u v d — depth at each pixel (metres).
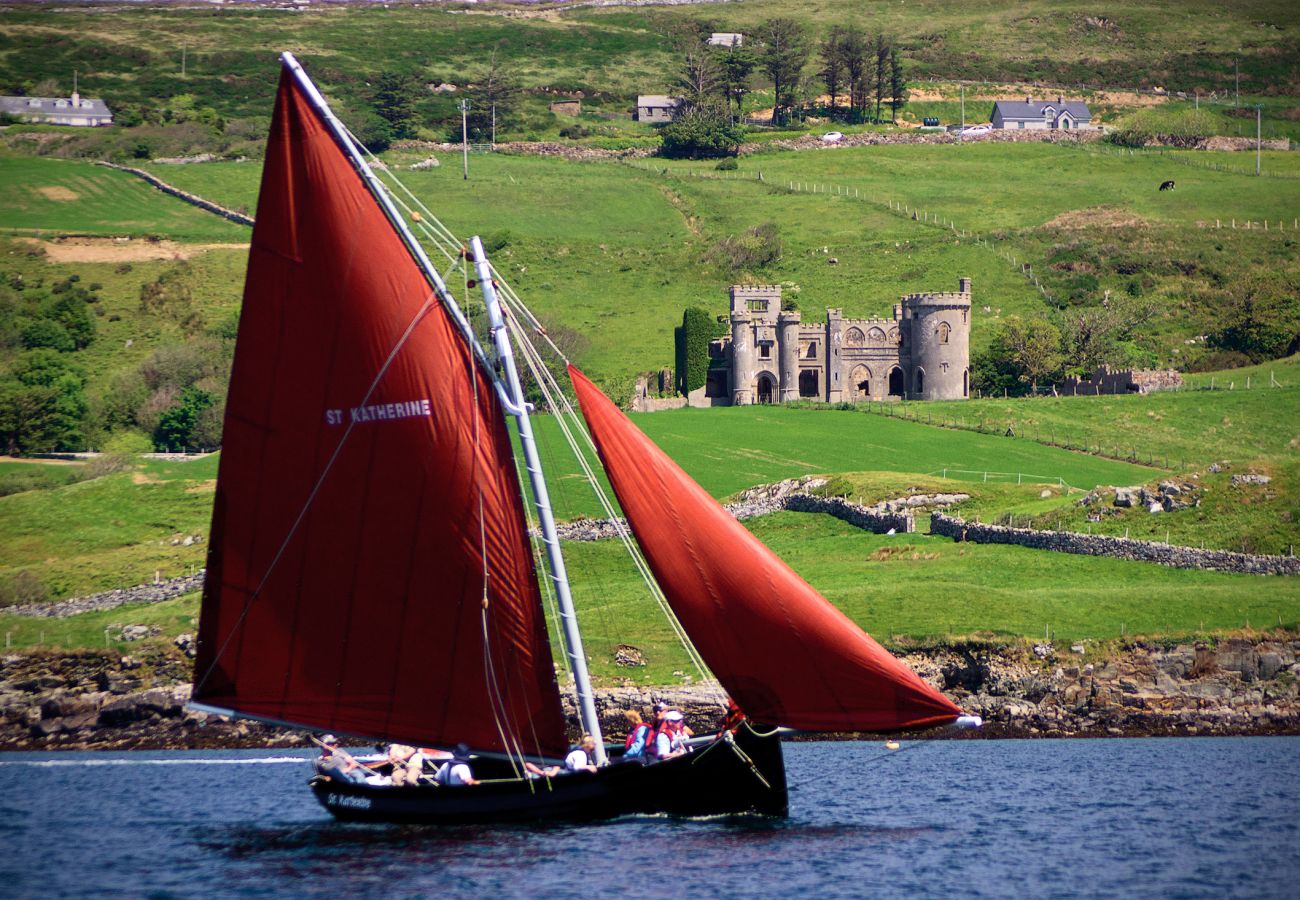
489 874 143.62
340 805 163.88
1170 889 141.38
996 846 158.25
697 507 148.88
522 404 152.25
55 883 145.75
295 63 146.25
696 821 165.88
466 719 153.25
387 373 148.62
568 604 154.50
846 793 192.75
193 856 156.12
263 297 147.75
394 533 150.25
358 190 147.38
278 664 150.38
